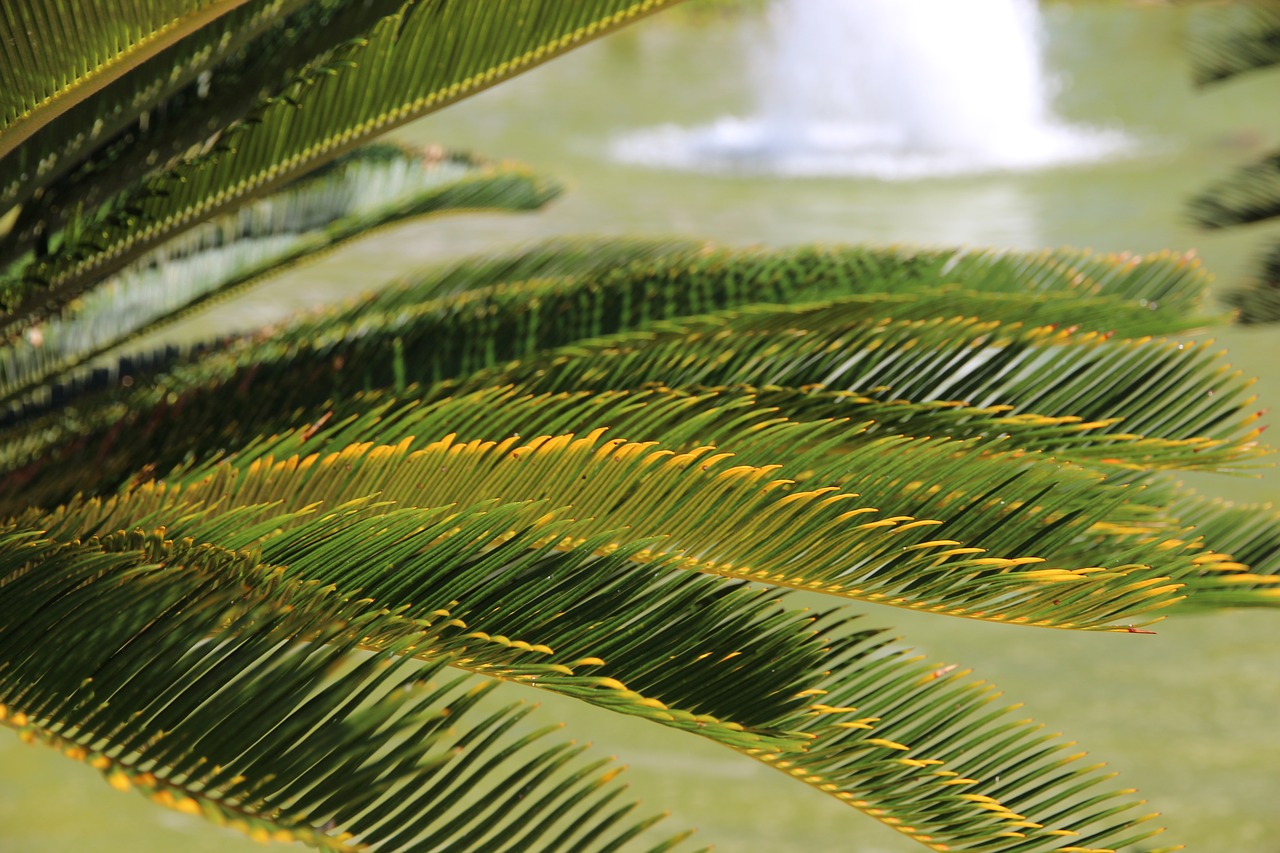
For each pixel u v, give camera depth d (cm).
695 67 2527
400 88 287
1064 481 228
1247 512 303
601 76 2442
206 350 387
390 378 333
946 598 204
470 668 186
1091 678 643
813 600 732
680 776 571
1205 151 1800
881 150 1881
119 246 307
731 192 1656
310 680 172
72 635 185
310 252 427
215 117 304
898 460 228
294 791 161
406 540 200
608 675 195
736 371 304
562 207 1577
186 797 155
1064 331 307
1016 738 204
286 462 243
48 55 227
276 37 313
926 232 1455
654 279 361
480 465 230
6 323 307
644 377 303
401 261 1355
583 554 201
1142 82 2256
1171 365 310
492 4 280
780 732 193
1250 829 511
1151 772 557
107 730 173
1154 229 1430
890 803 196
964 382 298
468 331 345
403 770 162
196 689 175
